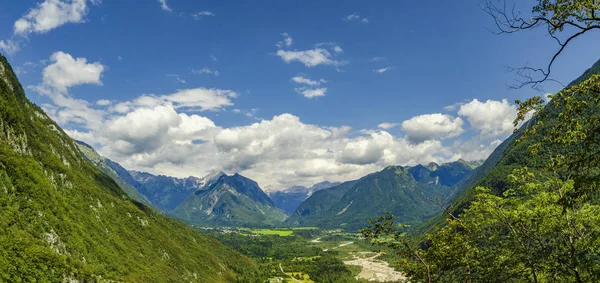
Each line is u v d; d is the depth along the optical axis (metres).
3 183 111.19
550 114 18.84
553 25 17.53
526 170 29.22
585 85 16.88
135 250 161.88
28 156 138.62
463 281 29.09
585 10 16.97
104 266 125.31
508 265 28.14
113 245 147.75
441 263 28.02
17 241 95.19
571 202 19.92
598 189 18.47
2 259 85.25
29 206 114.00
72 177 163.75
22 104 187.12
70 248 116.38
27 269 88.94
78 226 131.12
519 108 19.19
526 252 28.22
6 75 180.50
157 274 153.50
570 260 26.77
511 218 28.56
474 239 29.67
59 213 126.81
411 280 29.06
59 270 97.69
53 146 186.12
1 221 97.62
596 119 16.94
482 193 31.33
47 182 134.00
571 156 18.62
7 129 135.62
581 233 27.23
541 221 27.75
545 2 17.78
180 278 170.12
